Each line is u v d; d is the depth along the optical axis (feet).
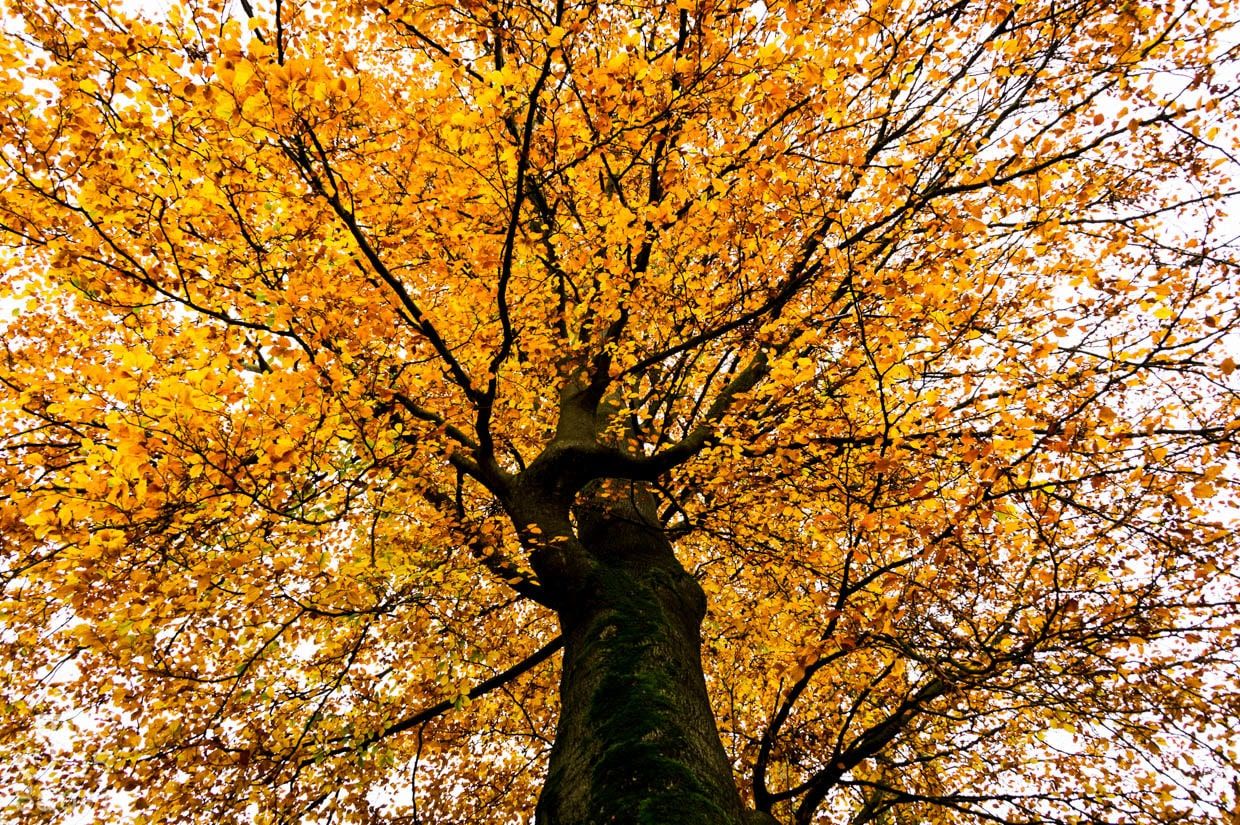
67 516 12.27
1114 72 18.28
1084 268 19.98
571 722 13.12
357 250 14.69
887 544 17.79
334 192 12.58
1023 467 14.28
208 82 10.73
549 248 19.89
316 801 19.83
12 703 18.39
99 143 12.57
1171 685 18.34
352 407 13.25
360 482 15.10
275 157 13.46
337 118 12.54
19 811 18.62
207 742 17.84
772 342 19.45
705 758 11.74
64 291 18.43
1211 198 17.63
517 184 13.24
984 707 21.42
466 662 19.30
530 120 12.48
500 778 27.84
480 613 21.98
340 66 11.43
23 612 16.70
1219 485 13.28
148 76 12.12
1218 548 16.48
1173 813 18.12
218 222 13.48
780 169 15.10
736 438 18.35
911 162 17.17
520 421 25.02
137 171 13.52
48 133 12.70
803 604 20.34
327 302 13.64
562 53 11.96
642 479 18.56
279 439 12.59
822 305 17.33
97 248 12.85
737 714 27.48
